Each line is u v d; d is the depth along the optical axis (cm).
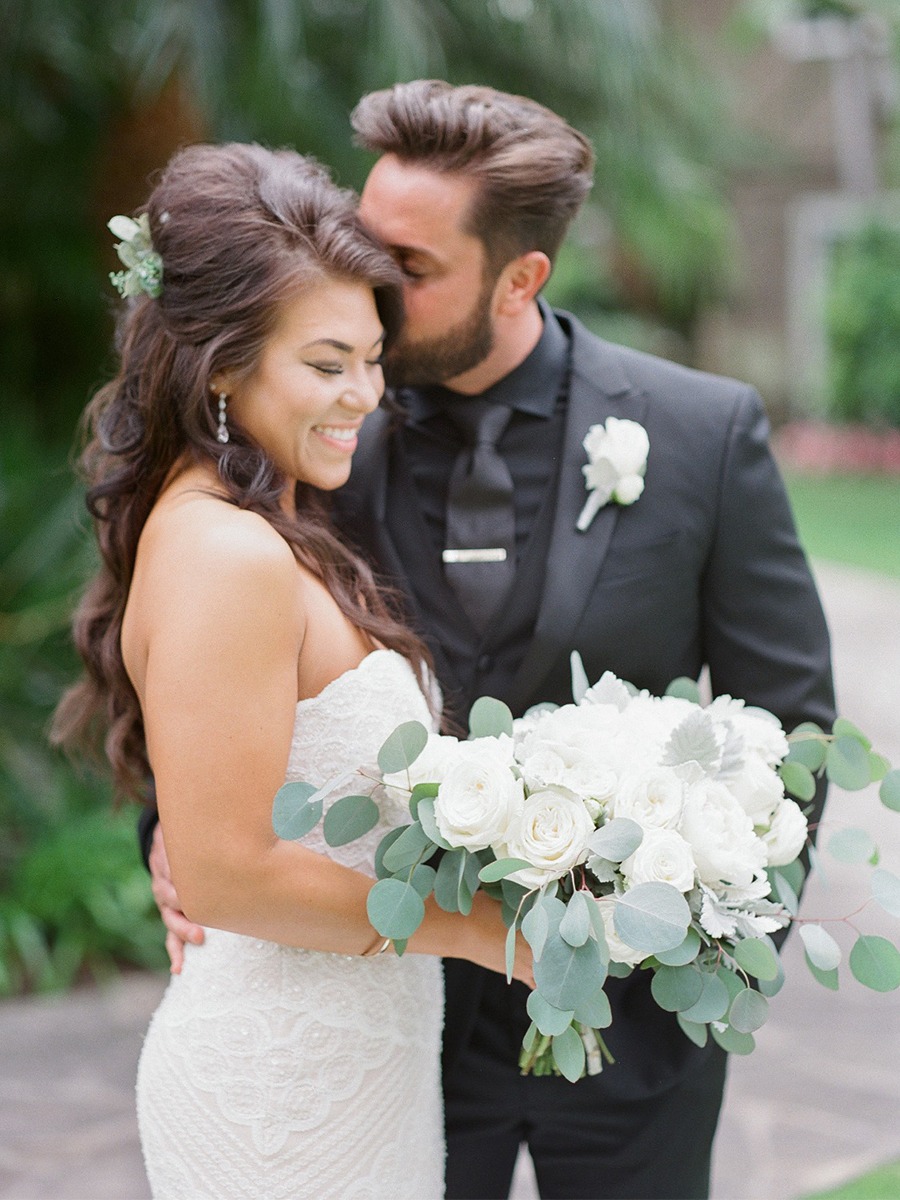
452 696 179
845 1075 326
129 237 149
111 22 401
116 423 157
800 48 1483
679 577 178
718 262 575
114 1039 348
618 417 179
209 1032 148
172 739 134
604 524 176
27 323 488
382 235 168
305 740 145
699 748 136
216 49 381
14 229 472
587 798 134
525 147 166
